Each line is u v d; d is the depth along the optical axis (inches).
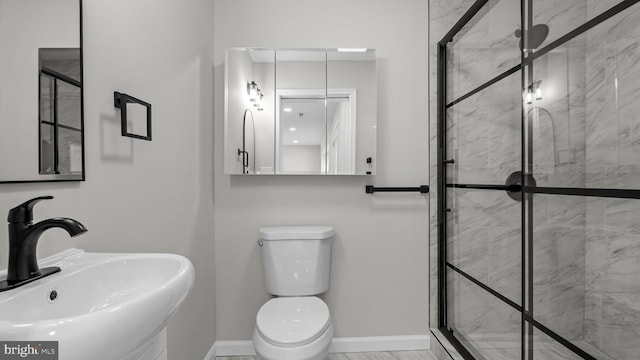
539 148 49.5
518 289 53.0
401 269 77.8
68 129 32.1
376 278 77.5
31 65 27.8
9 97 25.9
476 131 63.4
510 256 54.9
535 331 50.3
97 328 18.2
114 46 40.1
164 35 52.2
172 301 25.2
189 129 61.8
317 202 76.5
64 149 31.7
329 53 73.2
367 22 76.7
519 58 53.1
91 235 36.6
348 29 76.5
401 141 77.7
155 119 49.7
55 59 30.4
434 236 77.1
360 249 77.2
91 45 36.2
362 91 73.6
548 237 49.7
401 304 77.9
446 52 73.8
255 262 76.0
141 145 46.1
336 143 73.3
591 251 49.6
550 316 50.3
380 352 76.9
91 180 36.4
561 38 47.8
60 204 32.1
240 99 72.5
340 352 76.7
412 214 77.6
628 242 48.2
